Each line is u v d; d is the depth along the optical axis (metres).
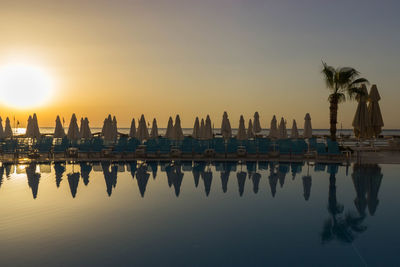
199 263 4.07
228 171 11.34
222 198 7.50
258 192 8.09
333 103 17.03
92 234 5.09
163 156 15.50
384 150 18.19
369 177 10.09
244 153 15.27
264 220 5.82
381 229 5.31
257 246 4.61
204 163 13.36
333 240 4.83
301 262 4.10
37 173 10.88
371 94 16.83
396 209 6.53
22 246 4.62
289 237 4.96
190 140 15.92
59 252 4.41
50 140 15.57
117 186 8.79
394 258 4.20
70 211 6.38
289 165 12.75
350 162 13.36
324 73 17.25
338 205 6.85
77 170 11.52
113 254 4.34
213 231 5.23
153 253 4.37
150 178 9.98
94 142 15.70
